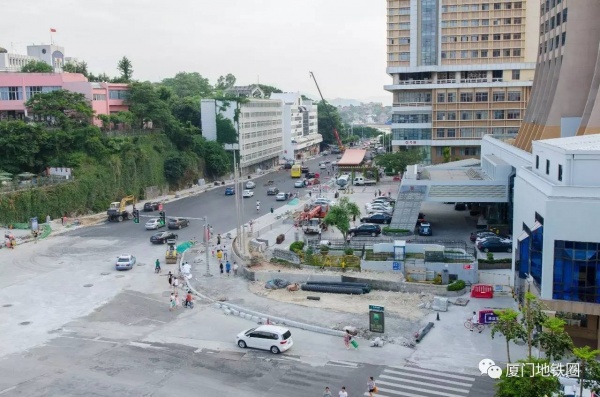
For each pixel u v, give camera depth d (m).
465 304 47.25
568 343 27.09
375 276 53.59
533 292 40.25
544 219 38.22
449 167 94.00
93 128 102.75
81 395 32.91
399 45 146.88
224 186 126.81
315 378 34.72
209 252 67.50
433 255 53.94
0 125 96.75
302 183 123.31
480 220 76.19
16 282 56.22
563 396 26.44
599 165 38.59
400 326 42.97
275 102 168.75
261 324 43.97
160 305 49.19
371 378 32.34
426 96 142.75
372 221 79.69
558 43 77.44
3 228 81.69
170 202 106.00
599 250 36.94
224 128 140.75
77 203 93.81
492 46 140.50
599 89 57.62
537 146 47.59
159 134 120.81
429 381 34.06
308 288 52.28
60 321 45.38
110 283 55.75
